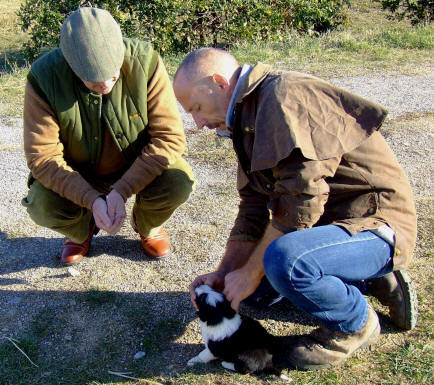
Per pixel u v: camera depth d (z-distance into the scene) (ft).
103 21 10.07
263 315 11.16
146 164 11.46
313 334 9.66
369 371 9.63
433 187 16.14
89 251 13.56
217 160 18.45
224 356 9.61
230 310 9.59
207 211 15.31
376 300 11.27
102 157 11.94
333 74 27.20
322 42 33.22
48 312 11.50
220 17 34.30
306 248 8.43
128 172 11.53
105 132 11.54
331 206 9.16
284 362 9.83
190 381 9.62
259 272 9.11
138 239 14.14
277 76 8.49
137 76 11.14
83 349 10.53
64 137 11.51
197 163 18.28
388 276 10.14
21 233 14.51
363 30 38.68
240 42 34.22
